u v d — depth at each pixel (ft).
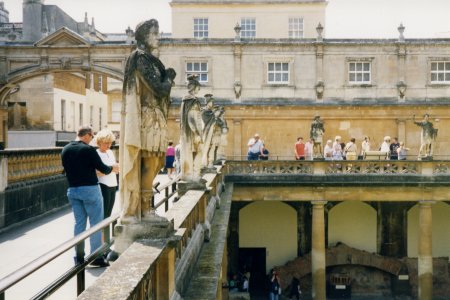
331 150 99.14
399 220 110.93
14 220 41.75
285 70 125.59
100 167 27.91
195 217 33.27
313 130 90.94
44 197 49.44
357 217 111.75
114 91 174.50
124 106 19.40
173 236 20.06
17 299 21.20
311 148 98.78
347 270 110.22
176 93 124.98
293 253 111.24
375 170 89.71
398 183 89.25
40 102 138.62
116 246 19.80
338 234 111.96
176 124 123.85
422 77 124.36
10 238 35.63
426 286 89.97
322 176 89.15
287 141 124.67
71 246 14.90
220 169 67.72
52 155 52.90
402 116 123.85
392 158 104.99
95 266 27.48
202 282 25.68
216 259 30.76
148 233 19.70
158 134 20.02
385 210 110.93
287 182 89.10
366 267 110.42
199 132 39.32
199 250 32.32
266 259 111.45
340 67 124.77
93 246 27.78
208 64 124.67
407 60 124.36
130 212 20.02
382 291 110.22
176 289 21.62
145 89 19.62
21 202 43.29
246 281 99.76
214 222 44.60
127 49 122.72
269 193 89.97
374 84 124.57
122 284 13.67
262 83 124.98
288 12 157.28
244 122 124.67
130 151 19.36
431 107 123.34
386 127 124.36
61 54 123.54
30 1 156.04
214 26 157.89
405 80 124.26
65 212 51.44
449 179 89.04
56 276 25.36
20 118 138.51
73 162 27.53
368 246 111.55
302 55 124.88
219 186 62.49
